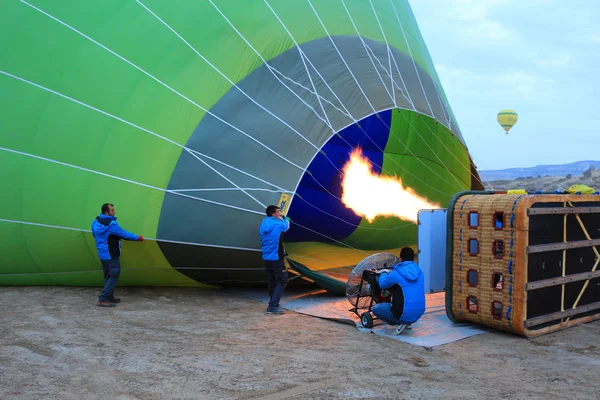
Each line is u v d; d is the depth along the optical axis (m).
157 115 8.13
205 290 9.26
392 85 10.11
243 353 5.66
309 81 8.92
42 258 8.48
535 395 4.68
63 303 7.84
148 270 8.53
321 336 6.47
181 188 7.95
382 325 6.98
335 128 8.81
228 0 8.98
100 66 8.28
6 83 8.26
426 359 5.66
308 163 8.41
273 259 7.60
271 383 4.75
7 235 8.30
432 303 8.38
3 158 8.13
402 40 11.41
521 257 6.36
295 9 9.44
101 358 5.33
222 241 8.04
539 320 6.59
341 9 10.11
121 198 7.99
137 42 8.43
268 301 8.52
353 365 5.35
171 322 6.95
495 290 6.63
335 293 8.69
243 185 8.03
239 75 8.51
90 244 8.21
